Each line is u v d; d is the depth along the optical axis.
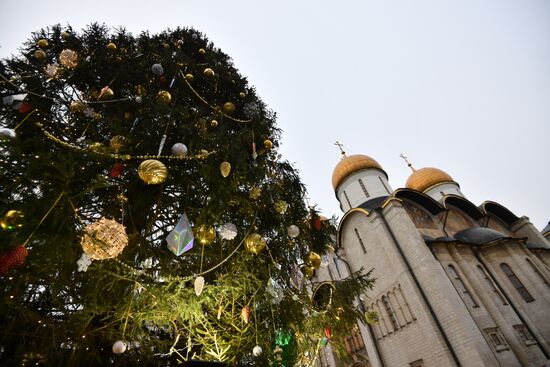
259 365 4.84
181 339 5.25
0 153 2.95
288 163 7.12
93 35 6.35
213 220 4.89
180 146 3.98
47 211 2.91
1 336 3.48
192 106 6.93
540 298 19.95
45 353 3.82
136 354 4.85
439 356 16.34
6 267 2.32
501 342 16.88
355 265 24.72
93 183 3.17
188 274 5.16
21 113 4.20
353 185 33.50
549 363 16.34
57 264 3.49
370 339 20.98
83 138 4.49
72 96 5.74
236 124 7.42
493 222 29.38
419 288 18.72
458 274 19.75
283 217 6.00
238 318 4.91
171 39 8.34
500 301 19.72
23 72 5.29
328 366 22.17
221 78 7.93
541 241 26.95
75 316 3.93
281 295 4.93
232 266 4.86
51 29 6.18
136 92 5.91
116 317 4.13
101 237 2.92
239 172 5.11
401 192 25.48
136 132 4.86
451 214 27.89
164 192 5.47
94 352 4.17
